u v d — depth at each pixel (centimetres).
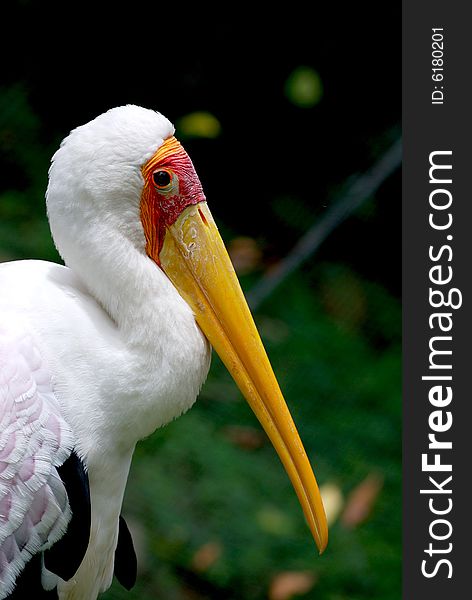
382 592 872
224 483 914
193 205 523
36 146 1173
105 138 504
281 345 1084
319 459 999
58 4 1232
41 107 1209
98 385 499
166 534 869
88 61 1238
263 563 867
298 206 1209
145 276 508
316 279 1158
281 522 887
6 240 1053
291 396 1048
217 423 977
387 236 1188
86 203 504
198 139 1248
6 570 493
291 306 1123
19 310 503
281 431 537
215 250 527
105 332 507
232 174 1241
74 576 537
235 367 532
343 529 915
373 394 1061
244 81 1265
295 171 1237
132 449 526
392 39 1255
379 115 1245
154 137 509
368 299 1156
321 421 1033
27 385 490
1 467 485
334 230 1185
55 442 492
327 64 1262
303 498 542
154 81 1256
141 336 504
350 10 1260
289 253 1154
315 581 865
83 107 1223
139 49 1251
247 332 530
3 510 487
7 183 1134
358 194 1052
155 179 511
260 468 945
